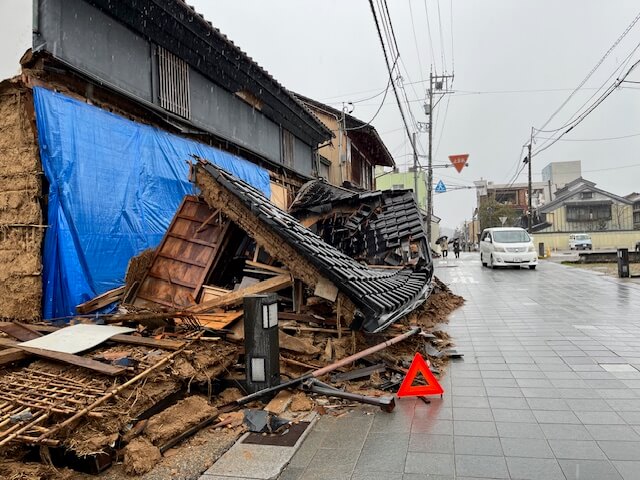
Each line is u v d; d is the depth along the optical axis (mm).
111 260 7543
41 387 3977
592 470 3324
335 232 13758
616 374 5570
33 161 6590
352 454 3699
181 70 10047
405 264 11852
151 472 3447
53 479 3277
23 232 6625
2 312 6648
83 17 7504
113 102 8328
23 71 6621
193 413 4215
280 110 15062
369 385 5285
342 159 22922
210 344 5168
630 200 57469
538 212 56312
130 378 4176
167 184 9039
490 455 3604
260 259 7340
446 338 7801
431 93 30562
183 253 7246
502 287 15242
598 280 16125
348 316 5918
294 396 4832
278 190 14867
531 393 5000
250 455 3697
